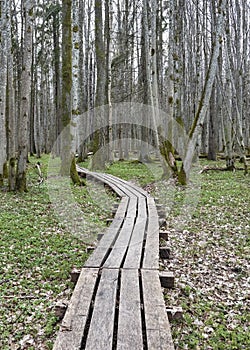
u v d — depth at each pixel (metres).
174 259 5.45
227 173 14.42
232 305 4.02
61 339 2.76
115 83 23.64
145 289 3.70
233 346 3.24
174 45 13.69
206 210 8.52
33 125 24.06
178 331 3.44
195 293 4.28
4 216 7.64
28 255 5.44
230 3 16.91
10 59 11.29
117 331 2.88
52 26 22.44
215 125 19.16
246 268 5.09
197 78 19.72
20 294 4.22
